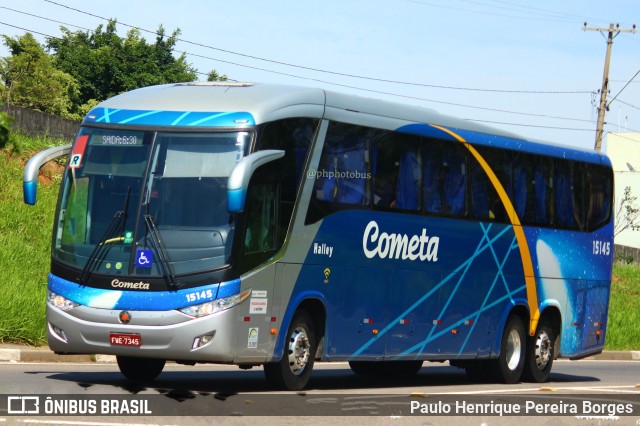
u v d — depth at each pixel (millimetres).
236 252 16484
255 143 16875
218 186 16656
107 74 88875
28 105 77625
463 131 22625
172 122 17078
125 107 17594
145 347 16328
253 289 16812
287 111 17672
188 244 16453
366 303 19594
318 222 18297
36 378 17688
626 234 100438
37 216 33656
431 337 21484
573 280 26062
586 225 26672
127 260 16531
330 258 18609
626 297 55000
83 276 16703
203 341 16219
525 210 24359
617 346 40781
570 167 26125
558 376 28172
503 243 23547
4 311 23281
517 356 24297
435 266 21500
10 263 28891
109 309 16453
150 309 16281
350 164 19156
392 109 20609
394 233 20234
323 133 18484
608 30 70312
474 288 22688
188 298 16250
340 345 19031
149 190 16734
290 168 17672
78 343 16703
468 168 22562
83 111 84000
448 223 21828
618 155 110500
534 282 24609
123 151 17109
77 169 17344
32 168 17859
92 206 17016
